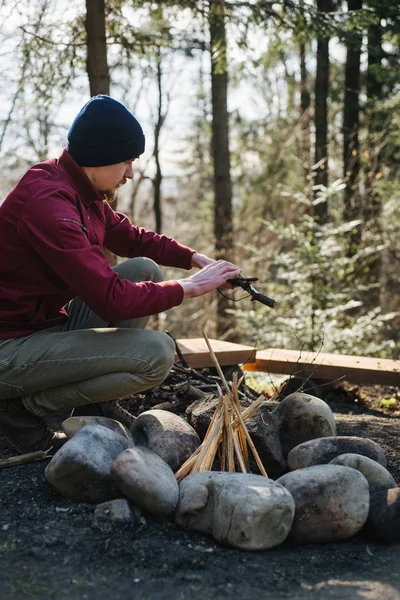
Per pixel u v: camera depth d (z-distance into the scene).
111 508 2.37
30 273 2.73
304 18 6.04
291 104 13.95
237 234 12.30
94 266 2.57
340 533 2.34
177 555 2.18
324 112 10.30
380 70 9.07
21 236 2.65
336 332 6.45
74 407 3.06
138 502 2.35
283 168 13.01
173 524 2.39
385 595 2.00
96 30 5.24
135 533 2.30
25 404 2.88
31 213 2.60
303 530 2.32
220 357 4.25
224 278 2.82
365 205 9.02
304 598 1.96
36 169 2.72
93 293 2.57
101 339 2.77
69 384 2.85
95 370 2.78
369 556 2.28
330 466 2.45
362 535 2.43
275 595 1.98
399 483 2.87
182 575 2.06
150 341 2.78
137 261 3.18
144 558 2.15
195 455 2.66
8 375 2.80
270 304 2.88
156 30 6.30
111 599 1.92
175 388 3.65
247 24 6.00
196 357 4.18
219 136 9.53
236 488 2.29
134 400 3.63
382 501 2.42
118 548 2.19
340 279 7.22
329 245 6.75
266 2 5.91
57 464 2.45
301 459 2.75
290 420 3.01
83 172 2.77
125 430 2.84
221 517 2.27
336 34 6.30
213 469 2.87
